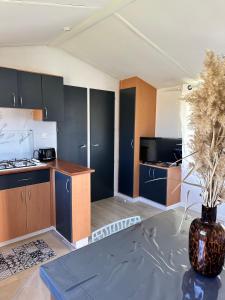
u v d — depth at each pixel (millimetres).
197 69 3123
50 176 2941
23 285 2006
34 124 3348
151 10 2160
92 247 1287
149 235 1436
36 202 2848
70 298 900
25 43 2994
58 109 3176
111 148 4391
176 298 909
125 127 4266
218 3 1878
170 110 4098
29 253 2521
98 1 1946
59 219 2840
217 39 2367
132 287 966
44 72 3369
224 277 1048
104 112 4188
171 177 3756
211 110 893
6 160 3100
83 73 3818
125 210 3846
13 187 2639
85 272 1065
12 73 2723
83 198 2639
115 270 1081
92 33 2836
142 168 4164
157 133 4379
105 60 3594
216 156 958
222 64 903
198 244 1030
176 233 1466
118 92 4344
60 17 2186
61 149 3686
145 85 4105
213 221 1043
